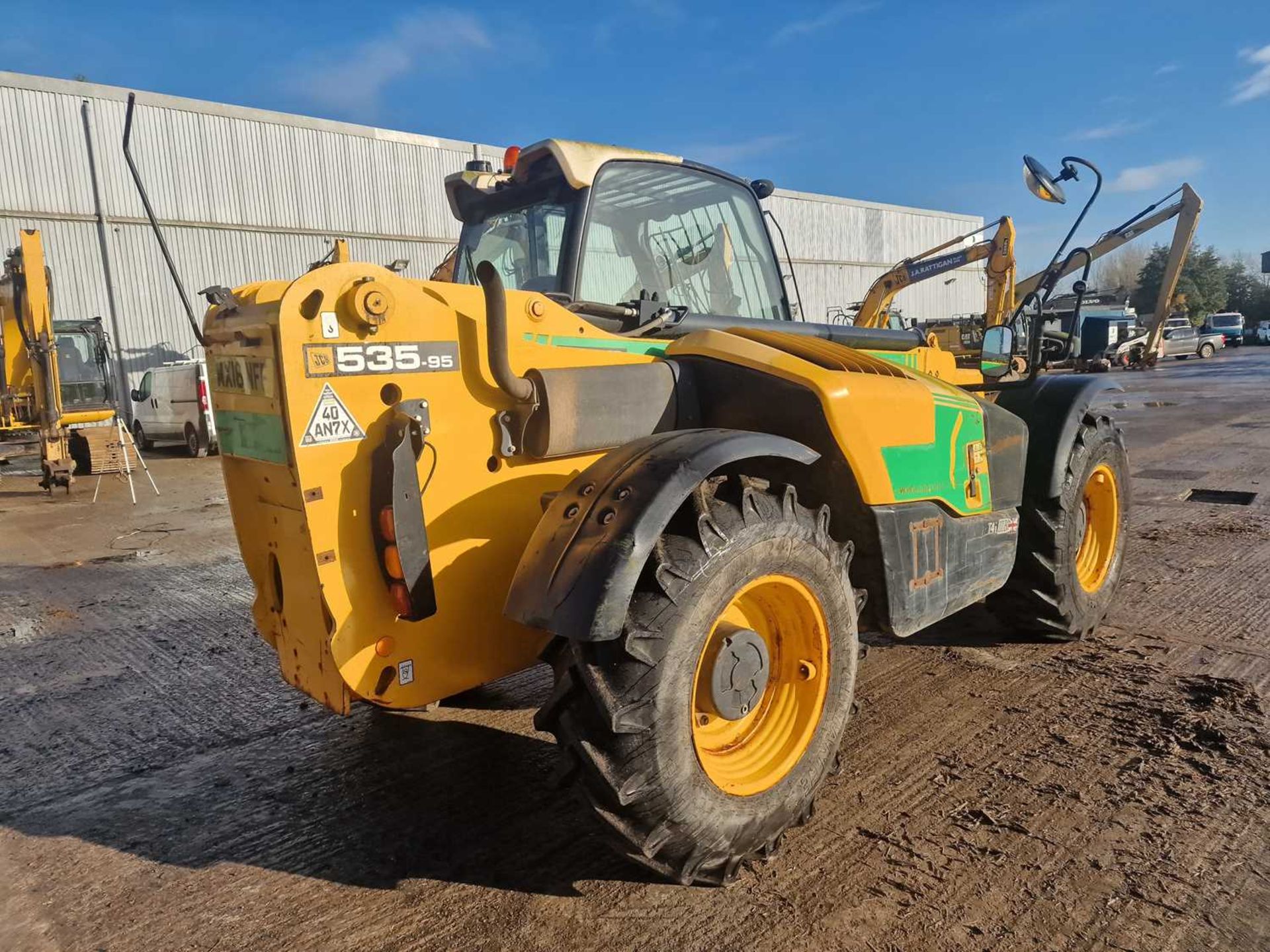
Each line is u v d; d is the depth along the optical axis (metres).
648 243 3.19
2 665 4.38
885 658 3.97
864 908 2.20
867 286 32.81
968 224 36.94
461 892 2.33
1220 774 2.82
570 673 2.10
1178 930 2.08
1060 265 4.18
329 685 2.29
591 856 2.48
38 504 10.27
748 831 2.25
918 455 2.95
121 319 18.16
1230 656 3.85
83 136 17.48
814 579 2.42
